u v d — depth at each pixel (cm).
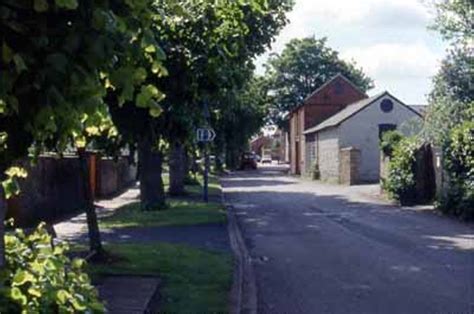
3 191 510
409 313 1099
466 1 3375
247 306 1155
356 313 1098
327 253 1809
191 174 5347
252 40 2430
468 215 2634
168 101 1145
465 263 1627
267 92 9488
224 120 3981
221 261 1551
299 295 1255
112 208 3042
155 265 1445
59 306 521
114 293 1142
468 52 3366
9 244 583
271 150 14988
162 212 2833
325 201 3756
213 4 1021
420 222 2608
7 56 380
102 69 416
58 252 602
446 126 3173
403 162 3397
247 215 2978
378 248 1898
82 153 1462
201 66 1092
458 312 1105
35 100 402
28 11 389
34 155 469
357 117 5738
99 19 392
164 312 1026
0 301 494
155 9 536
